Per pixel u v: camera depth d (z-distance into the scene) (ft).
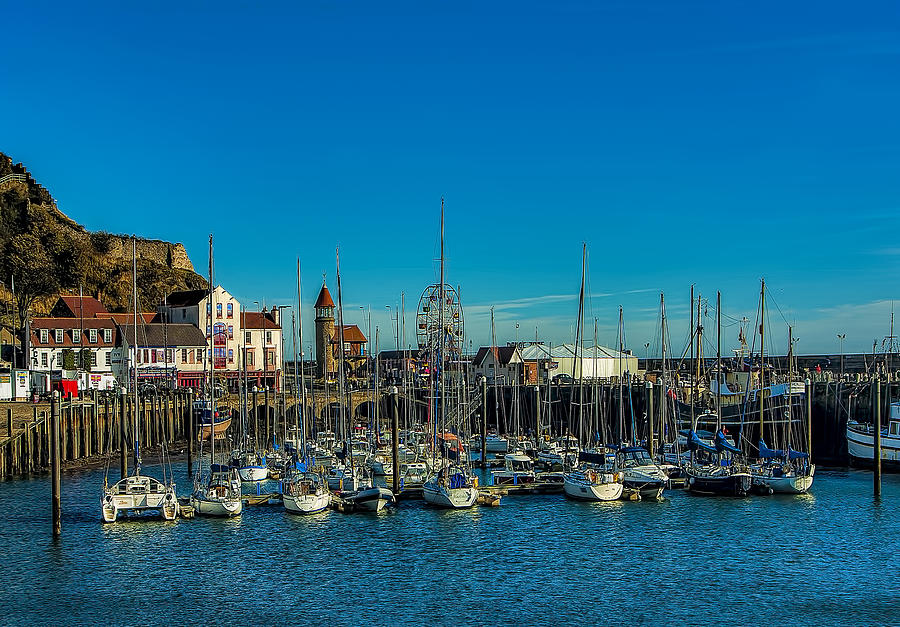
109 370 491.72
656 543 203.82
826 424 368.68
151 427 396.57
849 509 240.94
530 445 368.89
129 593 166.20
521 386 496.23
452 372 330.34
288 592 167.32
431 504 247.09
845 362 585.63
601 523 224.53
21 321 532.32
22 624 150.30
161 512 224.12
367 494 235.20
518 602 161.99
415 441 353.10
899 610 157.07
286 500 234.99
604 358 568.41
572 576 177.88
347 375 521.65
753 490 265.54
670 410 400.06
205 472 312.09
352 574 179.01
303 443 286.66
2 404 346.95
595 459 266.16
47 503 246.88
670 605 160.04
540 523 224.53
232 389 487.20
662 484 256.73
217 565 184.55
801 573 179.42
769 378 412.98
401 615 155.12
